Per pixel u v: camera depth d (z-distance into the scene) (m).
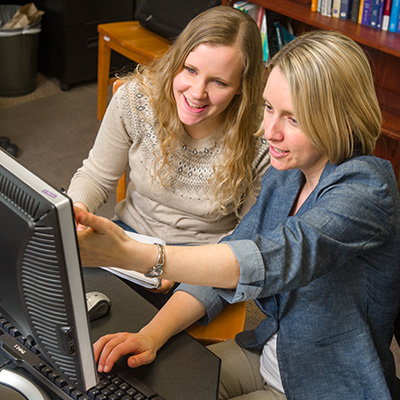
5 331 1.17
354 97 1.04
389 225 1.10
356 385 1.19
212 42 1.43
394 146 2.62
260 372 1.34
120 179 2.03
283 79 1.05
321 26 2.70
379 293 1.18
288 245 1.04
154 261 1.02
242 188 1.69
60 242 0.80
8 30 3.72
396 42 2.57
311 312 1.20
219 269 1.03
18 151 3.40
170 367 1.18
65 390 1.07
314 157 1.13
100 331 1.26
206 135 1.63
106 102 3.73
